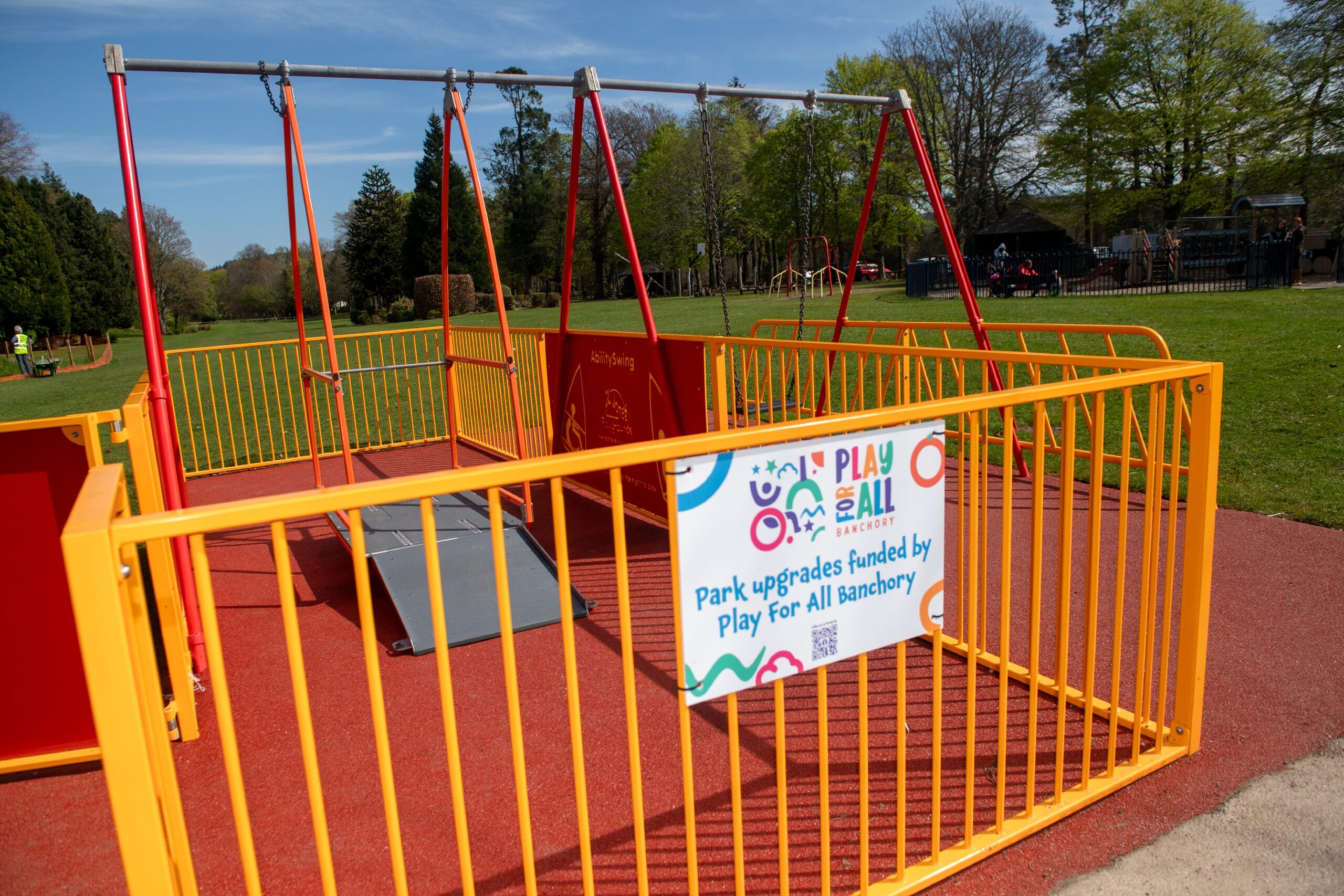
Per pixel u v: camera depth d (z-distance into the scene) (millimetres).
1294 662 3570
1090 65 42344
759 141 51469
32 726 3109
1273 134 33250
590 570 5148
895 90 6371
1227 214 39812
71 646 3092
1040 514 2473
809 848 2547
